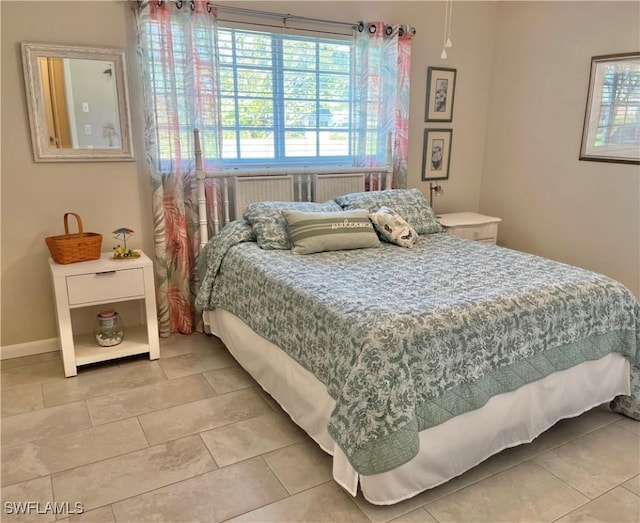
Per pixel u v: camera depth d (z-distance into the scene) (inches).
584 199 147.0
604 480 76.6
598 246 145.0
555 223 156.2
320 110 143.6
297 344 82.4
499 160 171.6
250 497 72.6
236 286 107.9
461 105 167.8
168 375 110.1
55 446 84.0
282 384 89.8
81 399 99.3
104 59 114.7
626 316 88.6
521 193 165.5
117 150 120.0
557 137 152.2
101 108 116.6
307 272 94.8
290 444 85.4
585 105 143.1
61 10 109.3
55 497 72.2
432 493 73.5
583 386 86.0
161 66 116.9
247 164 137.2
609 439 87.6
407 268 98.4
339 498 72.4
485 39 166.6
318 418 78.0
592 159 143.2
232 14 124.9
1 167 109.6
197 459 81.1
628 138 133.9
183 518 68.4
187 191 127.6
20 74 107.6
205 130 125.5
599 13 136.6
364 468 63.4
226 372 111.9
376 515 69.1
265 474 77.6
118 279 108.9
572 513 69.7
